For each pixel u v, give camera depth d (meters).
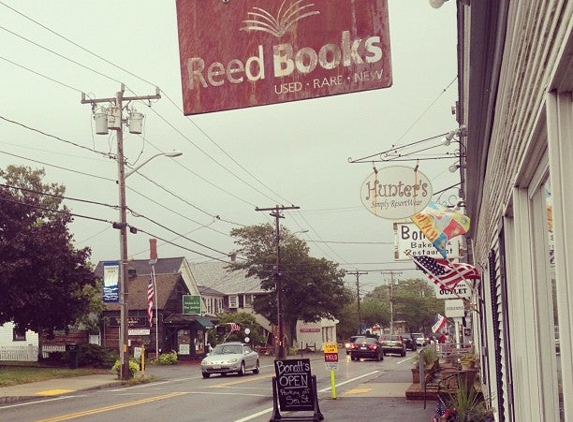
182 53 7.07
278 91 6.77
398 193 12.65
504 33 5.78
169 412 18.33
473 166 12.41
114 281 33.31
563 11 3.03
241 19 6.92
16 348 46.19
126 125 31.34
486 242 12.13
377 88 6.53
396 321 116.56
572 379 3.38
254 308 68.81
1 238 34.66
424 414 16.05
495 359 10.58
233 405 19.70
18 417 17.88
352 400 19.78
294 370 15.43
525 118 4.60
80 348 39.00
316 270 68.00
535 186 5.34
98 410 19.11
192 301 57.22
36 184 41.56
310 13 6.72
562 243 3.42
